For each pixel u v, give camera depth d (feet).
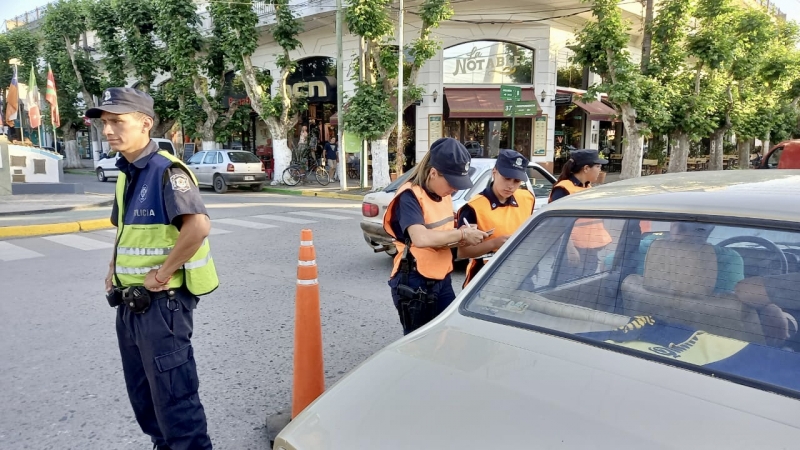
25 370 13.52
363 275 23.08
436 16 54.54
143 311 8.05
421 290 9.32
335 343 15.33
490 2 64.28
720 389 4.77
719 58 53.78
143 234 8.05
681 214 6.19
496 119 68.54
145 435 10.59
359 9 53.98
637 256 6.32
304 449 5.08
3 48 109.70
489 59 66.85
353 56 65.00
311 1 66.80
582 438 4.38
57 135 111.55
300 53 76.69
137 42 80.38
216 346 15.12
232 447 10.16
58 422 11.04
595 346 5.66
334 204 50.11
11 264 25.09
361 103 56.85
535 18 65.51
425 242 8.67
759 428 4.25
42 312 18.04
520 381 5.21
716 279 5.75
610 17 50.16
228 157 62.75
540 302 6.51
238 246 29.53
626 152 53.42
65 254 27.40
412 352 6.13
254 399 12.03
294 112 68.69
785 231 5.48
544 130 67.67
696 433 4.27
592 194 7.50
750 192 6.32
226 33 64.28
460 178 8.91
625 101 50.26
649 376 5.06
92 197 50.93
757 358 5.05
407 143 69.92
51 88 78.23
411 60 65.21
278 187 66.18
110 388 12.57
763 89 74.28
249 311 18.24
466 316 6.75
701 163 80.28
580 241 6.79
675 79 55.57
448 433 4.70
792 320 5.18
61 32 91.50
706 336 5.44
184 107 75.31
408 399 5.26
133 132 8.02
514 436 4.51
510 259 7.19
